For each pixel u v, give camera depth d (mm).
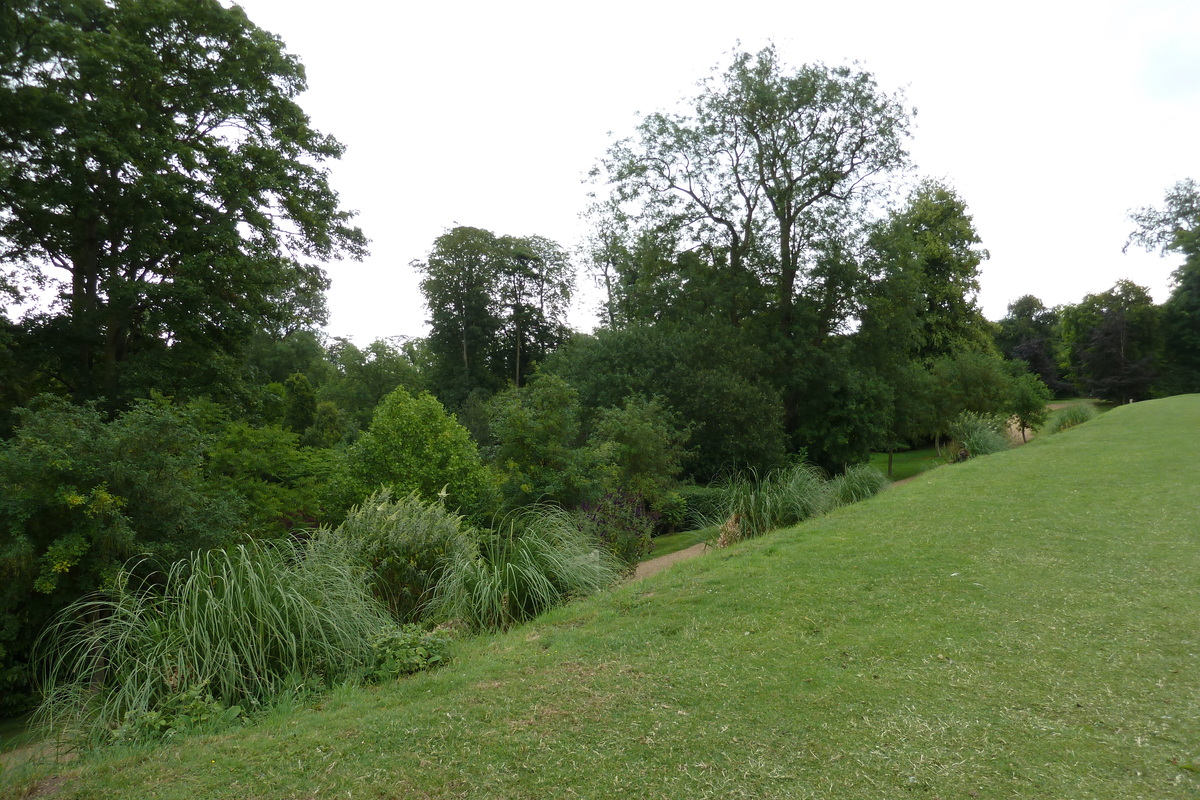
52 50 14188
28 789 3201
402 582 6684
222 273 16797
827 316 25688
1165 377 51906
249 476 12125
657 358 21609
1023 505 8820
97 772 3332
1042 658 4094
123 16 15883
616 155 26281
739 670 4129
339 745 3393
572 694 3887
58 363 16531
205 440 9016
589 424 17984
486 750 3268
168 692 4504
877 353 26328
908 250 26031
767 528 10289
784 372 24609
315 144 19859
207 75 17359
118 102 14867
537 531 7852
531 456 11578
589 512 11039
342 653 4984
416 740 3402
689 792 2850
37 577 7105
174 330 16859
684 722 3480
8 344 15250
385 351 48719
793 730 3350
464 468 11195
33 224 15875
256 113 18578
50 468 7105
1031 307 87000
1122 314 51938
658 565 11109
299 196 18766
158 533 7887
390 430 11359
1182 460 11859
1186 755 2953
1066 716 3367
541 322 50406
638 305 27438
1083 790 2729
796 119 24641
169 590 5684
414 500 7605
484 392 44625
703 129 24938
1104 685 3695
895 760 3031
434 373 46906
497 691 3980
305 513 12352
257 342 43688
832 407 25094
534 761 3150
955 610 5012
